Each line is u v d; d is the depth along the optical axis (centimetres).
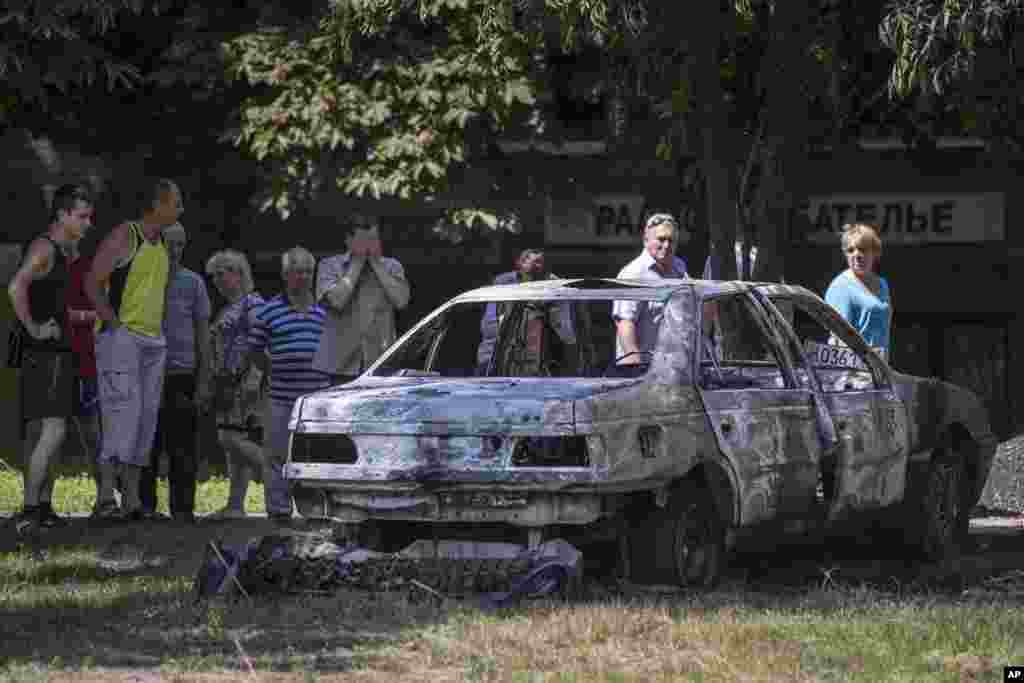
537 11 2112
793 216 2480
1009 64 2330
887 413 1677
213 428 3506
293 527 1981
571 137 3669
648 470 1365
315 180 3500
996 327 3831
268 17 3525
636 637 1149
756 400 1504
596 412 1338
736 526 1465
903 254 3825
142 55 3656
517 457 1336
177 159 3700
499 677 1017
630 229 3712
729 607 1265
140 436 1989
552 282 1593
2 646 1133
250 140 3538
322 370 2009
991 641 1120
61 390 1919
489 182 3578
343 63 3444
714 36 2353
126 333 1952
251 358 2042
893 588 1485
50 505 1967
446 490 1355
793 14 2366
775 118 2380
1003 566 1694
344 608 1272
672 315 1480
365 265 2022
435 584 1315
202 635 1170
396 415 1369
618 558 1405
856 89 3219
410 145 3447
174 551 1727
